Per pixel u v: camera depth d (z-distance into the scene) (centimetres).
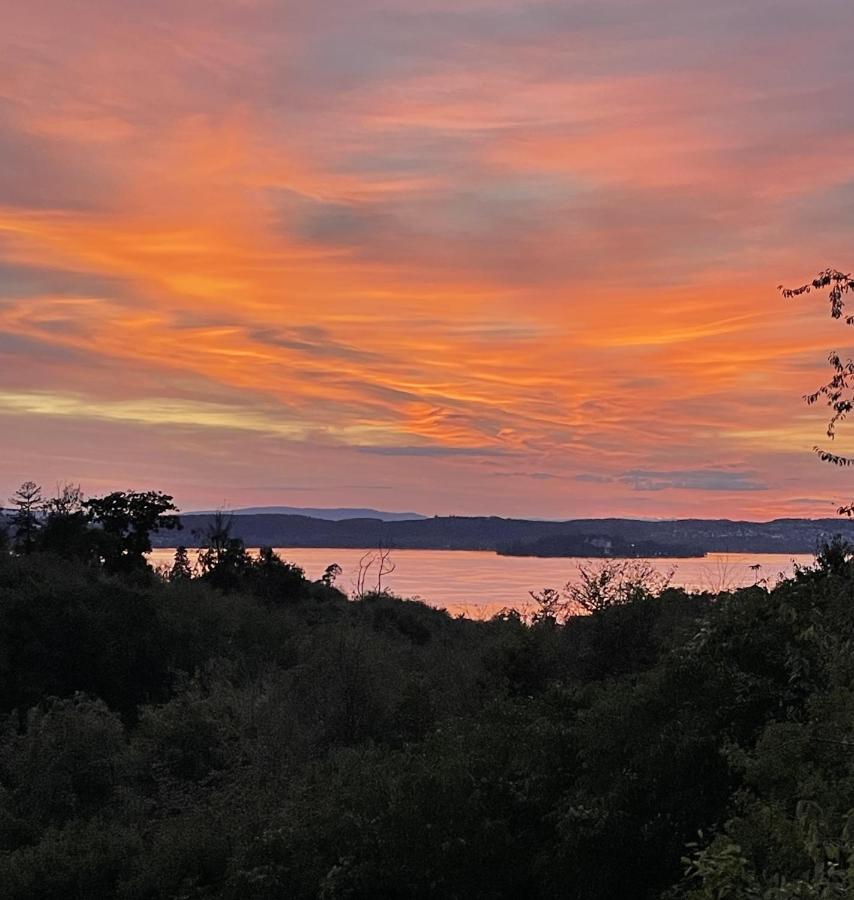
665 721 898
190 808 2005
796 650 861
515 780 1080
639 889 880
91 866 1650
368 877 1027
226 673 3712
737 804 734
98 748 2622
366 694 2486
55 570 4806
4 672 3891
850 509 1012
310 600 5788
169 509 6056
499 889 1002
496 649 2375
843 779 664
